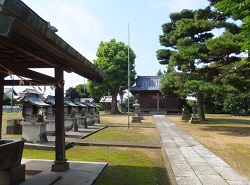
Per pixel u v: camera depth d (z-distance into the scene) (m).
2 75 5.69
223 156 8.37
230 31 17.86
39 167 6.42
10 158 4.82
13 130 13.38
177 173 6.20
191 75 17.83
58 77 5.89
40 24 3.02
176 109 40.28
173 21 26.67
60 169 6.09
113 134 14.35
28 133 10.08
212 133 14.84
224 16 19.59
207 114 37.41
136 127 18.78
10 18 2.49
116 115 35.84
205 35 19.77
